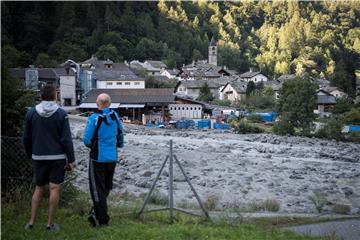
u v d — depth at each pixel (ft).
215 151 129.80
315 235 29.78
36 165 25.75
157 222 29.40
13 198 31.55
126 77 339.98
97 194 27.20
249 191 69.00
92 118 27.17
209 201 49.52
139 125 243.81
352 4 627.46
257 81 468.75
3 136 32.30
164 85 386.73
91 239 24.71
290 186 75.20
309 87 213.05
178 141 163.12
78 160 89.10
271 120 268.41
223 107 317.01
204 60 572.10
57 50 420.77
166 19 651.66
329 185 78.23
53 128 25.54
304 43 607.37
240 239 25.58
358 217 38.81
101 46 446.19
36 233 25.09
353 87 371.15
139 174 81.00
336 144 180.45
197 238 25.38
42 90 25.98
